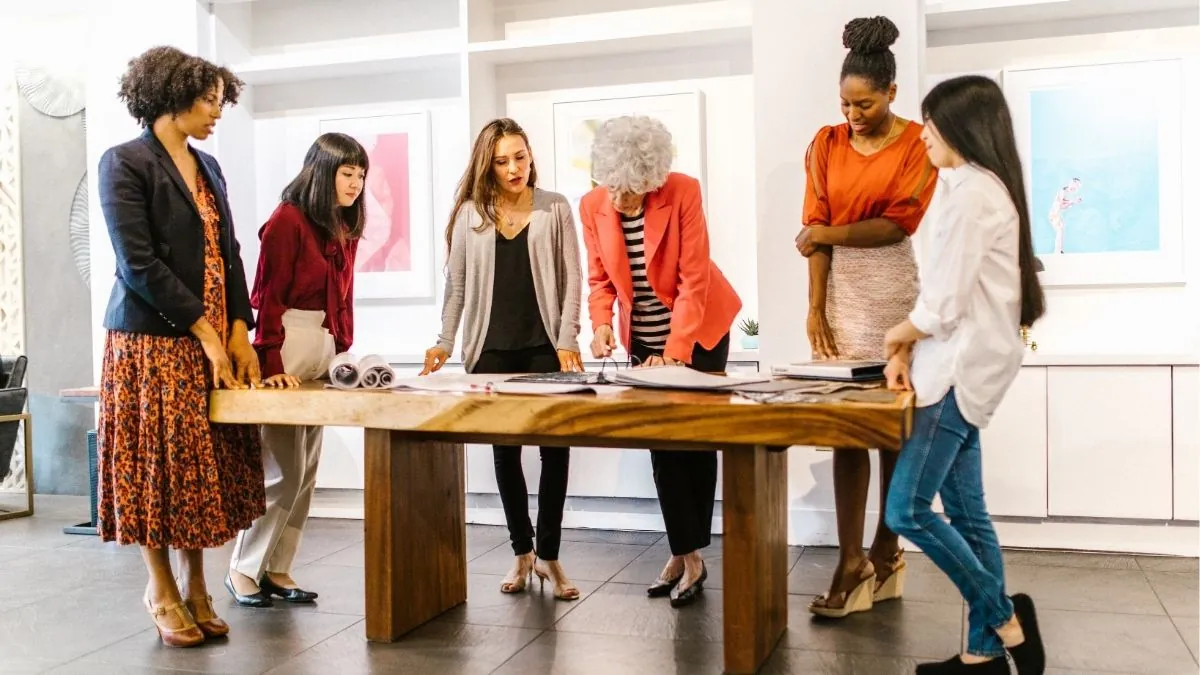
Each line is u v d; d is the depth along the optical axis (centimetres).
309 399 281
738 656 263
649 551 414
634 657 279
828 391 247
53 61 571
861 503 315
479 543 434
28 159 578
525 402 257
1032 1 399
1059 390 395
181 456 289
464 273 345
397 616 299
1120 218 417
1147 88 413
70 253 576
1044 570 372
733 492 262
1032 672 246
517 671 270
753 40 418
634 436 247
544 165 486
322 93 520
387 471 294
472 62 469
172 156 297
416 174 504
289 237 324
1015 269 239
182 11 497
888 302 325
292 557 349
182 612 298
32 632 312
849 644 288
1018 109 425
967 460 255
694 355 340
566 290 340
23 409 521
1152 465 386
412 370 479
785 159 416
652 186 308
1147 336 418
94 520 471
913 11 400
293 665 278
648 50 469
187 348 292
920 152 317
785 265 418
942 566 246
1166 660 273
